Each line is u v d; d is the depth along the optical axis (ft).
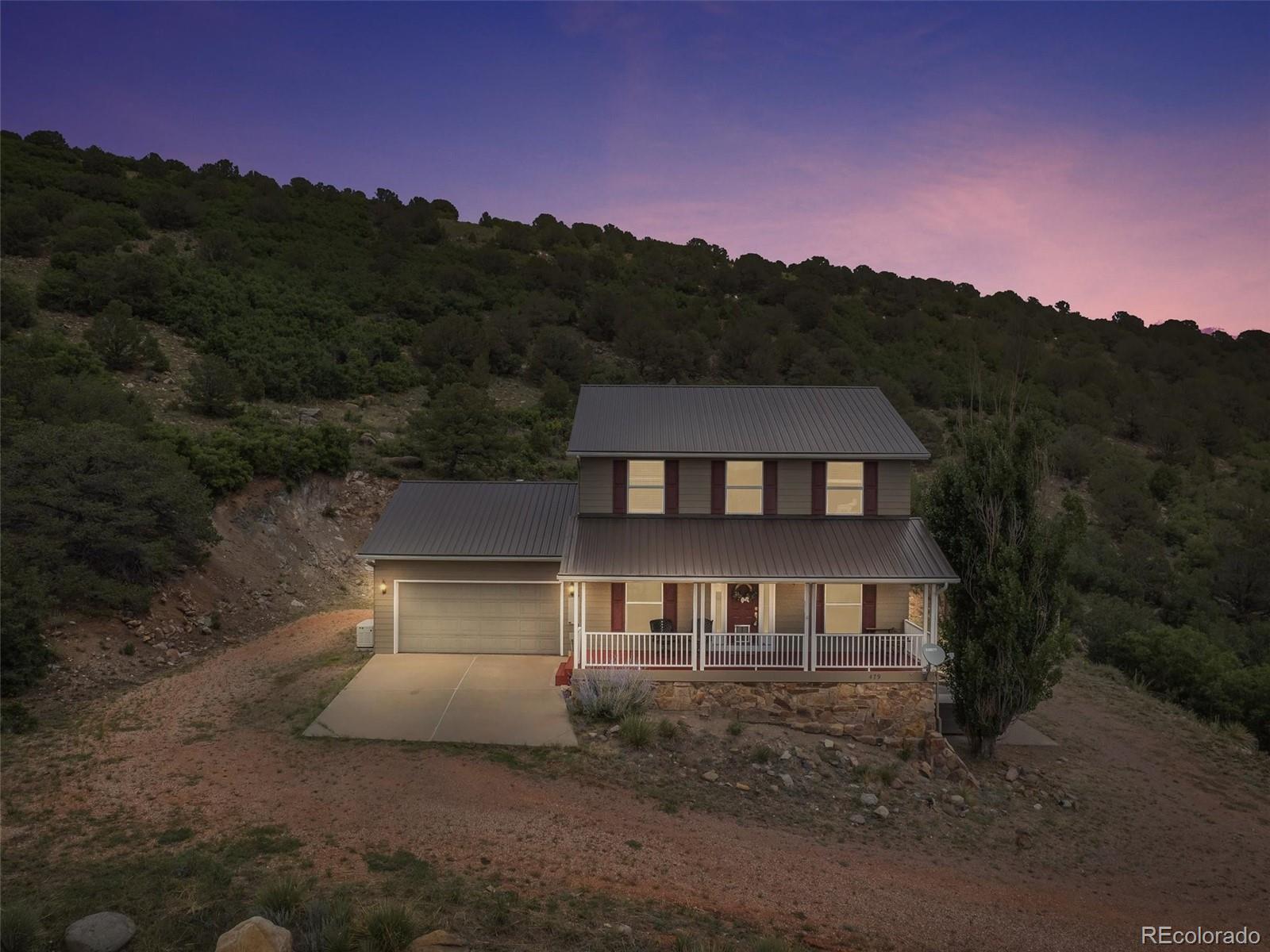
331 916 26.21
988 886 38.63
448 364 163.73
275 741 47.19
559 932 27.66
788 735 53.57
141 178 246.06
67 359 107.65
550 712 53.93
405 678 60.64
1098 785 54.65
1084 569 116.37
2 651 52.01
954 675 56.13
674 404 74.18
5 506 62.23
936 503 61.62
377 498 110.22
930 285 335.47
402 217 264.72
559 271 244.42
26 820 35.32
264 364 135.23
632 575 57.06
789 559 59.41
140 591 66.28
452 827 36.58
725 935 29.48
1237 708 70.08
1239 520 146.51
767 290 279.28
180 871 30.32
